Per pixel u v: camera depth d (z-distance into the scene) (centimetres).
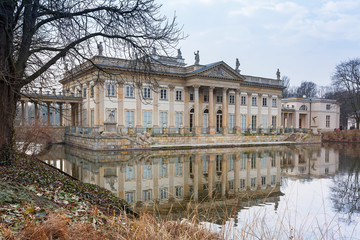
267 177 2078
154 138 4222
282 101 7731
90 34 1319
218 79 5106
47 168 1638
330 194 1576
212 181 1889
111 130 3634
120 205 1090
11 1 1082
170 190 1608
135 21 1337
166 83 4950
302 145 5234
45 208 642
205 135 4719
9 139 1280
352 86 6450
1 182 755
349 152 3969
